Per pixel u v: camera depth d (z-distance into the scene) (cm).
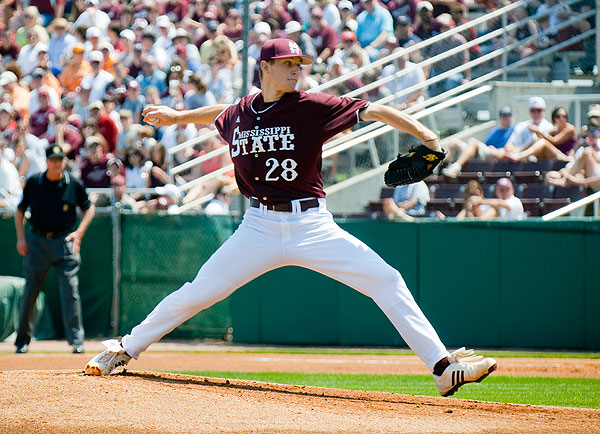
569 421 1694
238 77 5038
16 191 4538
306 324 4012
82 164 4622
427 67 4881
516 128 4569
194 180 4397
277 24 5262
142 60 5181
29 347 3822
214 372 2981
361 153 4638
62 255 3512
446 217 4344
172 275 4144
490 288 3888
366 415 1716
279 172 1859
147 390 1858
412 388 2589
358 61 4862
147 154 4541
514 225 3869
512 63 4988
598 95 4575
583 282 3812
